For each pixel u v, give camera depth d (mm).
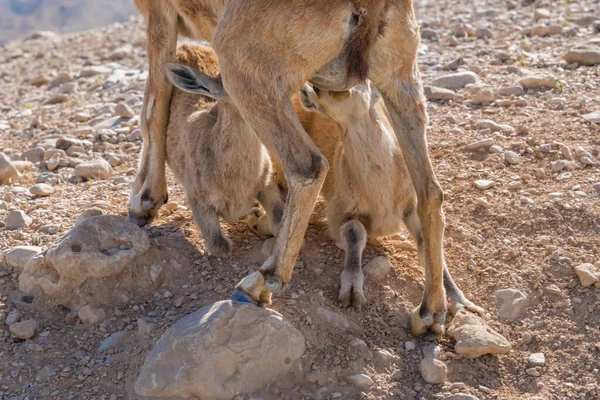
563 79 9000
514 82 8977
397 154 6383
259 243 6547
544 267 6184
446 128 8125
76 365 5484
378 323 5793
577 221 6531
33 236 6738
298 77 5137
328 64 5219
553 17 11383
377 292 6055
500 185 7070
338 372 5289
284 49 5070
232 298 5410
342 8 4984
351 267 6008
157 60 6695
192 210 6547
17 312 5918
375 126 6230
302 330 5480
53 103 11086
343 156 6414
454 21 12008
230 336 5125
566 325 5762
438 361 5348
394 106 5484
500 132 7883
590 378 5383
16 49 15758
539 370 5465
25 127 10062
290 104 5156
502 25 11477
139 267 6074
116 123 9555
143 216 6883
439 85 9227
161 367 5133
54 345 5684
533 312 5914
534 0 12414
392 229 6535
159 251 6234
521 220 6633
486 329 5582
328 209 6660
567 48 10039
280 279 5191
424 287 5852
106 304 5945
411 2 5227
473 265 6332
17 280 6238
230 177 6398
